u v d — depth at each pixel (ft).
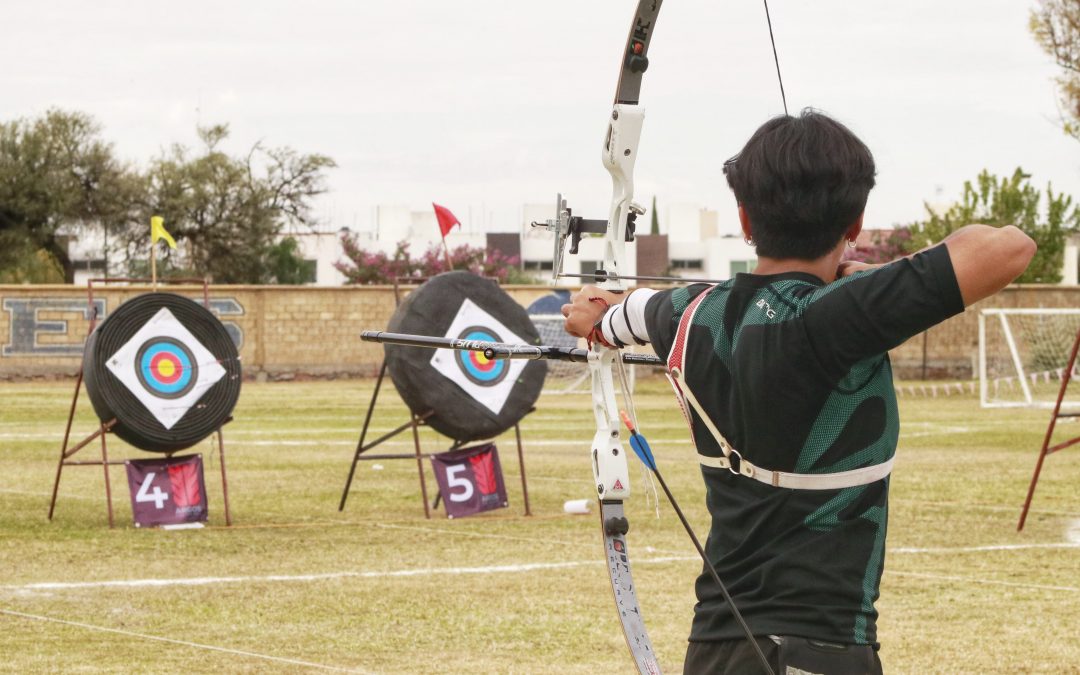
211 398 43.29
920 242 175.94
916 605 30.66
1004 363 140.97
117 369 41.78
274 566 35.73
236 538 40.52
